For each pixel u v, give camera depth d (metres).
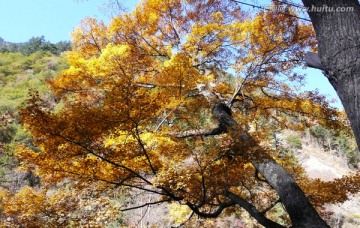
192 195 3.66
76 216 3.35
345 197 5.20
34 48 74.38
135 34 7.24
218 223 7.83
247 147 3.79
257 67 6.88
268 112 7.33
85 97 6.19
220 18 7.49
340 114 7.06
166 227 8.91
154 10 7.48
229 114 5.63
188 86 5.39
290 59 6.98
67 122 3.30
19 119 3.39
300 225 3.08
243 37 6.72
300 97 7.32
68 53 6.72
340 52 1.52
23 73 51.84
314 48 6.96
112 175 3.90
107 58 5.59
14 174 13.70
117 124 3.39
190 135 5.12
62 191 3.73
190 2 7.76
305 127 7.68
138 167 3.96
